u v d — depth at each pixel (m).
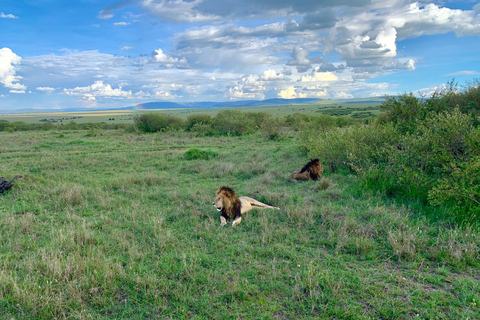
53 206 8.00
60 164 14.73
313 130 18.27
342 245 5.27
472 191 6.13
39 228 6.41
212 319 3.52
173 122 40.81
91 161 15.45
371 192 8.28
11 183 9.42
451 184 6.72
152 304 3.76
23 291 3.69
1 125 51.50
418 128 9.91
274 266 4.57
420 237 5.43
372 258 4.92
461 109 13.87
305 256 5.02
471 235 5.36
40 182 10.50
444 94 14.59
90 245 5.36
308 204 7.85
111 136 33.09
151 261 4.92
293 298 3.83
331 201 8.12
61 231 5.78
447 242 5.24
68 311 3.64
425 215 6.68
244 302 3.78
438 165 8.12
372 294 3.91
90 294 3.97
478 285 4.02
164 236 5.75
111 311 3.68
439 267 4.56
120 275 4.29
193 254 5.01
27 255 5.08
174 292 3.93
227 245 5.48
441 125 8.20
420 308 3.61
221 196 6.66
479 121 11.59
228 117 34.03
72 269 4.39
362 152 10.79
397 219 6.33
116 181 10.50
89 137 31.64
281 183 10.59
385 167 9.02
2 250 5.27
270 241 5.63
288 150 18.27
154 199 8.84
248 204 7.48
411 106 14.30
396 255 4.94
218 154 17.33
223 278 4.27
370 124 12.26
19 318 3.44
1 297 3.73
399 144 10.01
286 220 6.74
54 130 49.31
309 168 10.61
